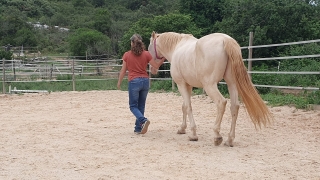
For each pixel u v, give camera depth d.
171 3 68.31
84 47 40.78
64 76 23.58
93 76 24.64
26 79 22.31
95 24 55.12
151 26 24.11
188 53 5.81
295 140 5.89
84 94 15.36
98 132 6.88
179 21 24.09
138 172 4.25
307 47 17.19
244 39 19.88
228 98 11.63
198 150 5.32
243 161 4.69
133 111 6.39
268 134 6.42
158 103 11.40
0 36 52.69
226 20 23.20
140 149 5.42
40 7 75.50
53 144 5.86
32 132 6.97
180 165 4.52
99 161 4.77
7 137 6.50
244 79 5.17
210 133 6.65
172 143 5.82
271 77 12.61
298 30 19.84
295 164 4.53
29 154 5.22
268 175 4.10
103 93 15.67
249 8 21.20
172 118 8.48
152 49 6.90
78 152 5.29
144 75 6.54
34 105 11.64
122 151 5.30
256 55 19.77
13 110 10.45
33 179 4.06
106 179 4.01
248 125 7.35
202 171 4.26
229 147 5.48
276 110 8.84
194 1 28.41
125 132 6.86
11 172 4.34
